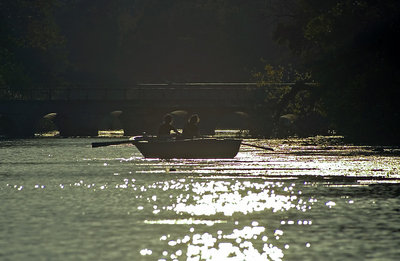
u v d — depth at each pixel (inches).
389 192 3713.1
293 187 3971.5
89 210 3147.1
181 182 4261.8
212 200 3452.3
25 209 3176.7
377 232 2640.3
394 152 6806.1
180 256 2299.5
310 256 2292.1
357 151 7012.8
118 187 3996.1
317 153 6811.0
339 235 2596.0
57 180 4387.3
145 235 2613.2
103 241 2511.1
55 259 2266.2
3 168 5334.6
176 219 2920.8
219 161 5880.9
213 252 2349.9
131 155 6850.4
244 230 2696.9
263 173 4810.5
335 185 4052.7
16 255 2314.2
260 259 2260.1
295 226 2765.7
